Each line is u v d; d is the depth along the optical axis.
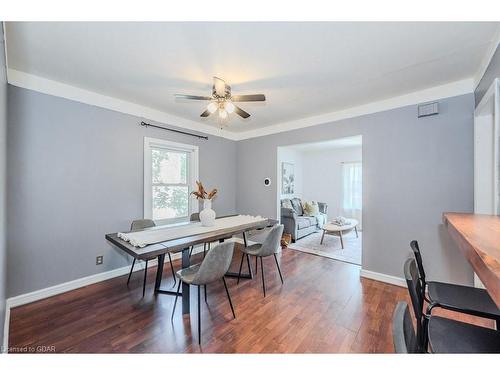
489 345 1.00
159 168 3.65
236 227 2.78
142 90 2.74
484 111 2.19
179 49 1.89
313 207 6.10
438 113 2.55
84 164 2.76
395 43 1.79
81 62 2.11
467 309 1.23
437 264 2.57
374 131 3.03
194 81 2.48
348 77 2.36
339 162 6.76
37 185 2.41
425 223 2.65
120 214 3.09
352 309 2.25
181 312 2.19
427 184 2.63
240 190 4.83
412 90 2.66
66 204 2.62
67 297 2.48
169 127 3.66
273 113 3.53
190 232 2.45
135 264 3.22
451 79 2.40
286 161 6.65
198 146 4.13
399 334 0.68
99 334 1.86
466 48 1.86
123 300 2.42
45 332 1.88
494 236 0.98
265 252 2.63
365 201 3.10
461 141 2.43
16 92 2.28
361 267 3.13
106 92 2.81
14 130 2.26
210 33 1.69
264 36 1.71
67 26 1.61
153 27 1.62
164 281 2.93
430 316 1.24
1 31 1.46
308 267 3.41
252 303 2.36
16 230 2.28
